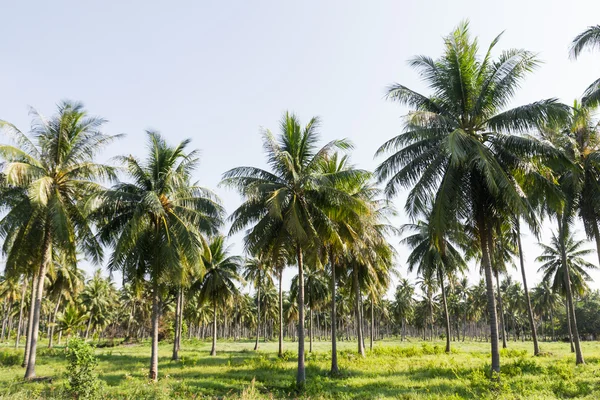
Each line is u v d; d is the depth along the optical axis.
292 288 41.47
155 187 20.72
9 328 70.88
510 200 15.40
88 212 19.16
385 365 24.03
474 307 78.44
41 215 19.98
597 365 20.00
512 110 16.25
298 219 18.27
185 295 36.97
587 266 38.88
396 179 17.62
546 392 13.13
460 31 17.14
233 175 19.81
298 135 20.27
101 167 20.73
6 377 19.38
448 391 14.40
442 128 17.55
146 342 66.06
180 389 15.53
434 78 17.88
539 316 75.12
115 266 19.69
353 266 28.67
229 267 36.56
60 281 41.28
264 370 23.23
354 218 19.61
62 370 21.69
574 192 19.30
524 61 16.09
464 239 19.58
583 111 15.40
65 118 20.06
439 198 16.38
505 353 31.31
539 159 17.17
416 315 90.69
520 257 31.89
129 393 13.23
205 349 47.28
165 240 20.16
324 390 16.23
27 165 18.11
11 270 19.72
